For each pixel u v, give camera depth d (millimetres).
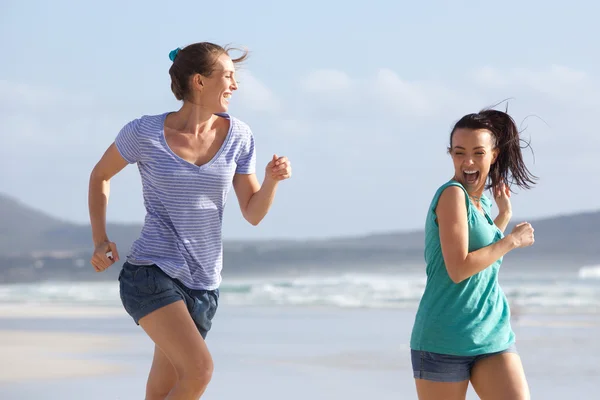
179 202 6695
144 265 6621
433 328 6020
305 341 16844
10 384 12180
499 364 5969
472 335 5949
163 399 7094
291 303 27812
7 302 31031
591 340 16125
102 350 15906
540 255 57500
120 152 6801
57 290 38688
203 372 6344
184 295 6691
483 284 6078
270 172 6875
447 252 5934
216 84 6781
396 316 22203
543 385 11500
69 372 13227
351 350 15305
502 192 6723
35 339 17844
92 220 6895
